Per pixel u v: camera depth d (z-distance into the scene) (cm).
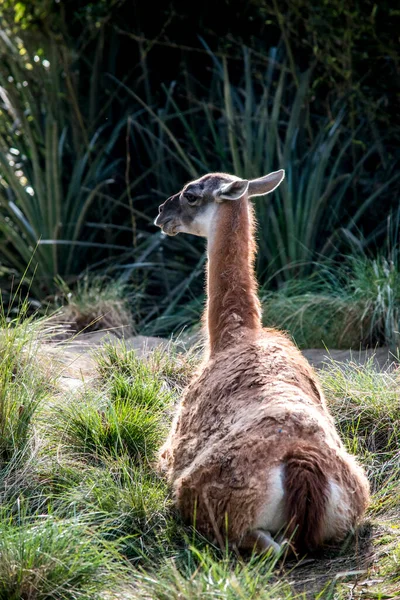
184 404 1593
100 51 3766
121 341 2158
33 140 3525
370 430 1827
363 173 3453
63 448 1667
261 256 3181
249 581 1176
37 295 3375
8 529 1324
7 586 1213
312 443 1337
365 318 2572
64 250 3497
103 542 1328
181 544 1428
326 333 2619
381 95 3412
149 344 2517
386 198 3381
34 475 1576
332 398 1897
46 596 1218
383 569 1299
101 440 1698
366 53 3328
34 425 1683
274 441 1326
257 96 3806
